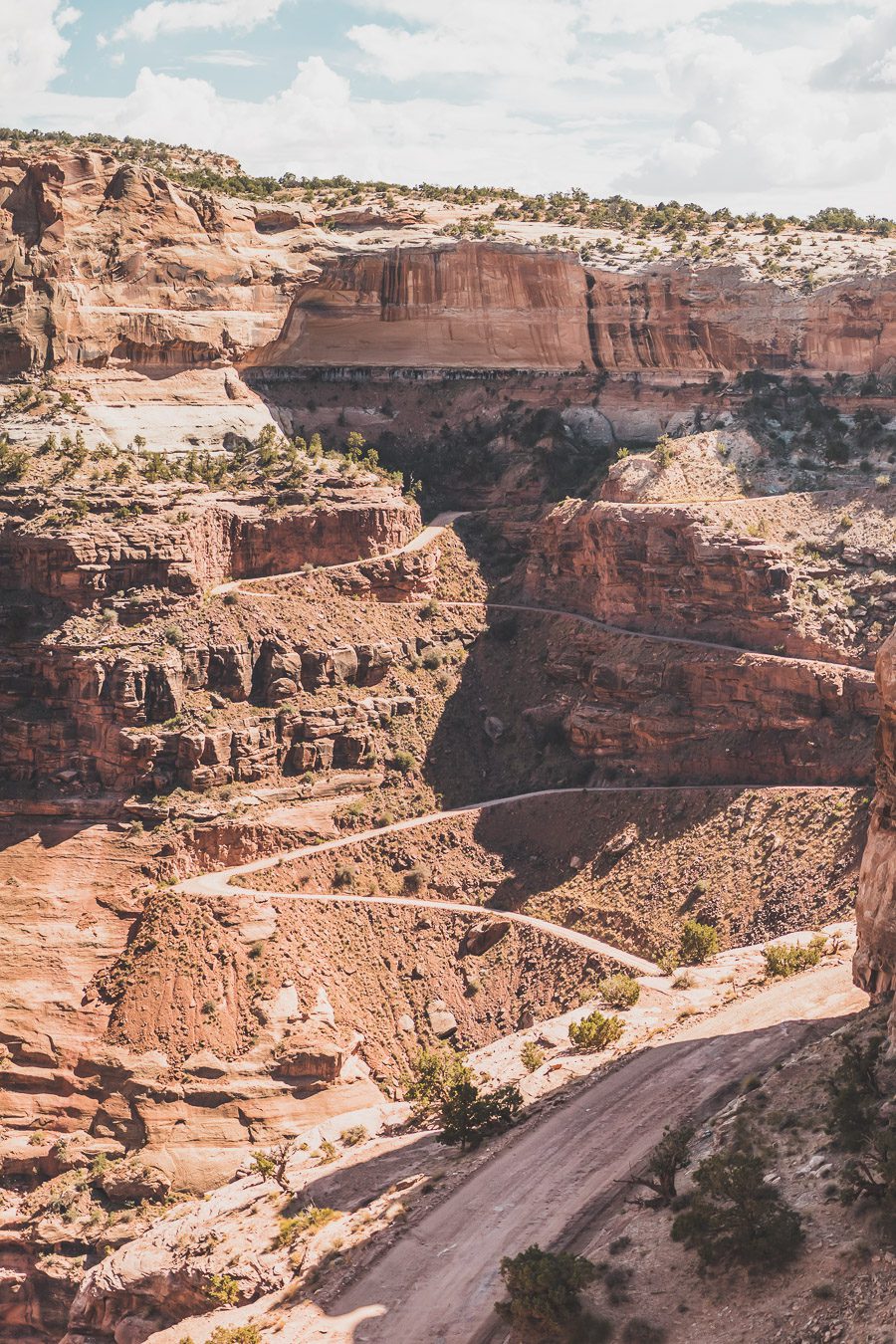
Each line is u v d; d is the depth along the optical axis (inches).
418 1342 3186.5
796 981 4896.7
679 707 7317.9
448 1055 5329.7
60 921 6692.9
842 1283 2664.9
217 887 6776.6
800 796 6692.9
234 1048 6136.8
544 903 6884.8
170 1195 5851.4
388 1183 4254.4
